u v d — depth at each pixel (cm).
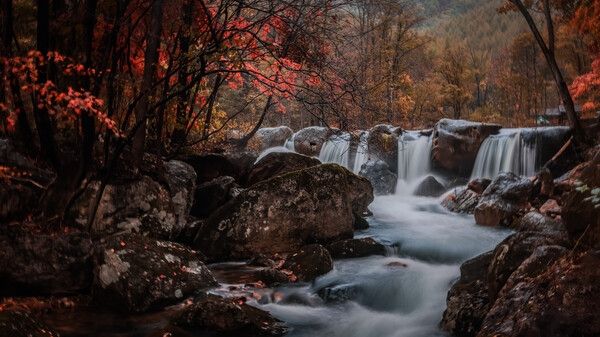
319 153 2092
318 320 658
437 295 720
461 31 10775
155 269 672
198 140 1264
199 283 709
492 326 467
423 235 1080
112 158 742
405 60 3888
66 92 743
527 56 3988
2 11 746
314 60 791
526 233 599
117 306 640
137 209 845
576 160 1531
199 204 1112
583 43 3053
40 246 650
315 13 793
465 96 4216
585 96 2320
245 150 1486
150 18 909
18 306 609
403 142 1969
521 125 3612
